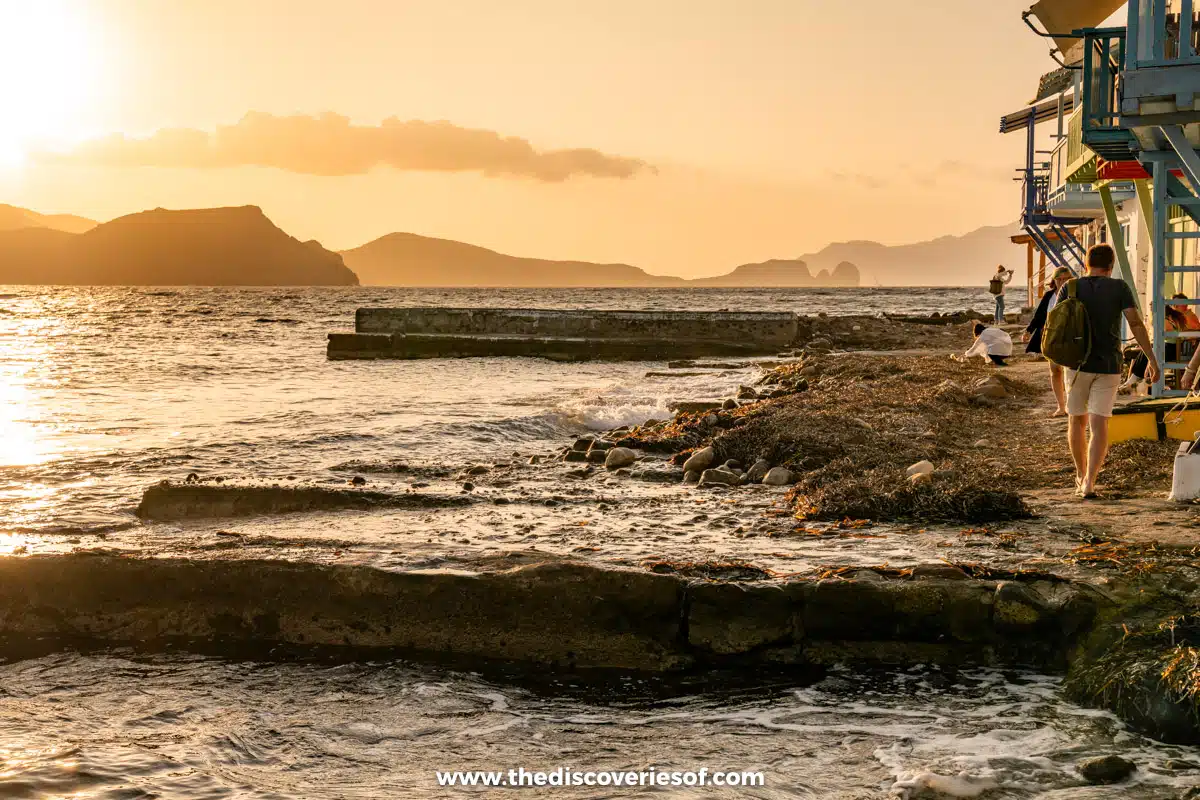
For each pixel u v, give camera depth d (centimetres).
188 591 645
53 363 3262
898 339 3862
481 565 639
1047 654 557
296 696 548
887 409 1345
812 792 420
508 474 1132
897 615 572
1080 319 812
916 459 1027
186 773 445
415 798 425
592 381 2697
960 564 605
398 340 3744
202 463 1266
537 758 464
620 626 595
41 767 446
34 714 519
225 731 497
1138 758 442
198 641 638
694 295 16662
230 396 2245
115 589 652
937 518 771
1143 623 532
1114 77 1152
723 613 585
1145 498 806
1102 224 2536
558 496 948
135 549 690
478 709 528
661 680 570
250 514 901
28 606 658
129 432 1599
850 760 451
